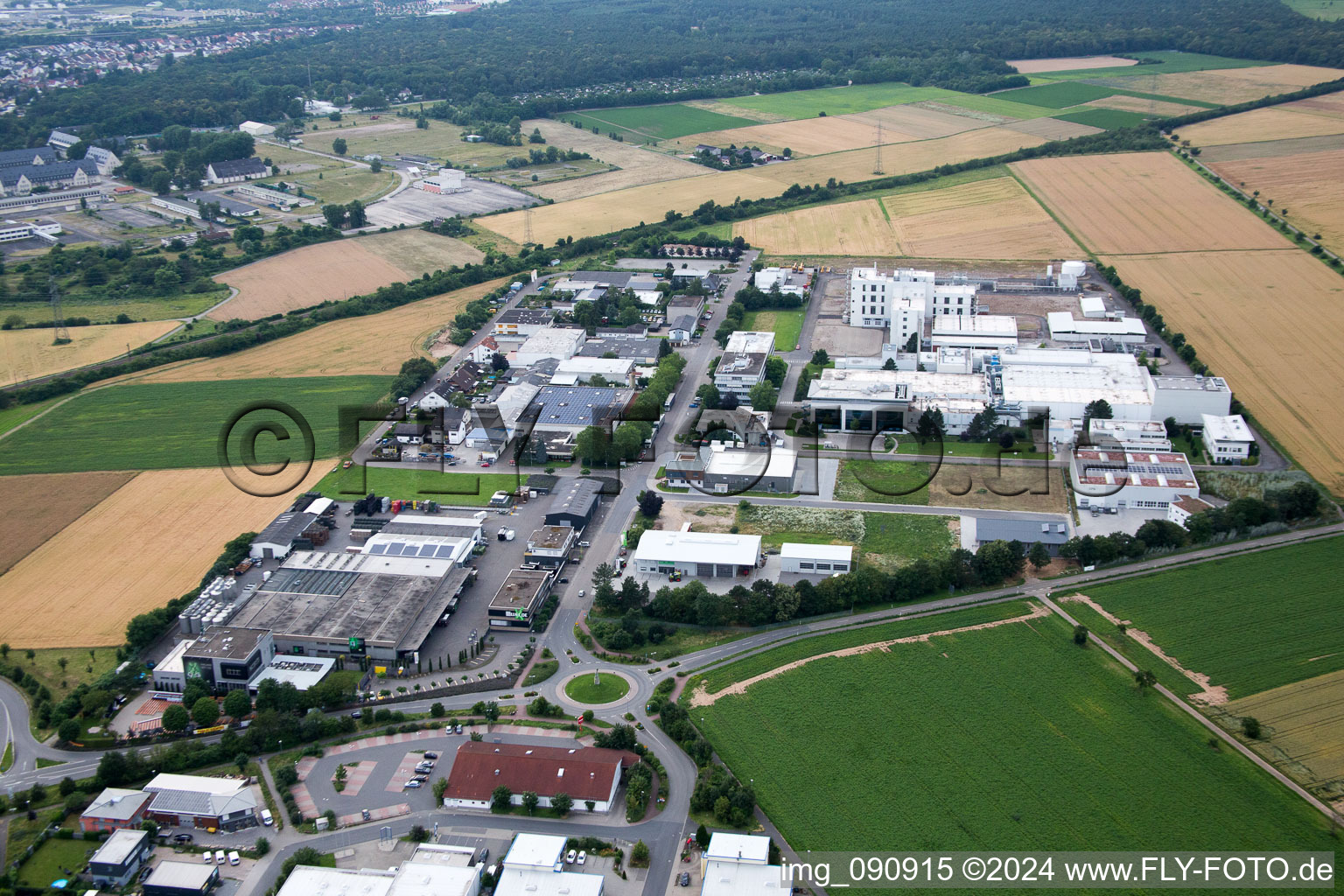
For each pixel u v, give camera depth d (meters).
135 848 143.25
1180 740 158.50
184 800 151.38
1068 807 147.38
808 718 166.88
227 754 163.38
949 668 177.00
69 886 140.25
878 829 145.00
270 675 181.25
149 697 179.25
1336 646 177.25
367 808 152.38
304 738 166.75
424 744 165.62
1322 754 154.25
